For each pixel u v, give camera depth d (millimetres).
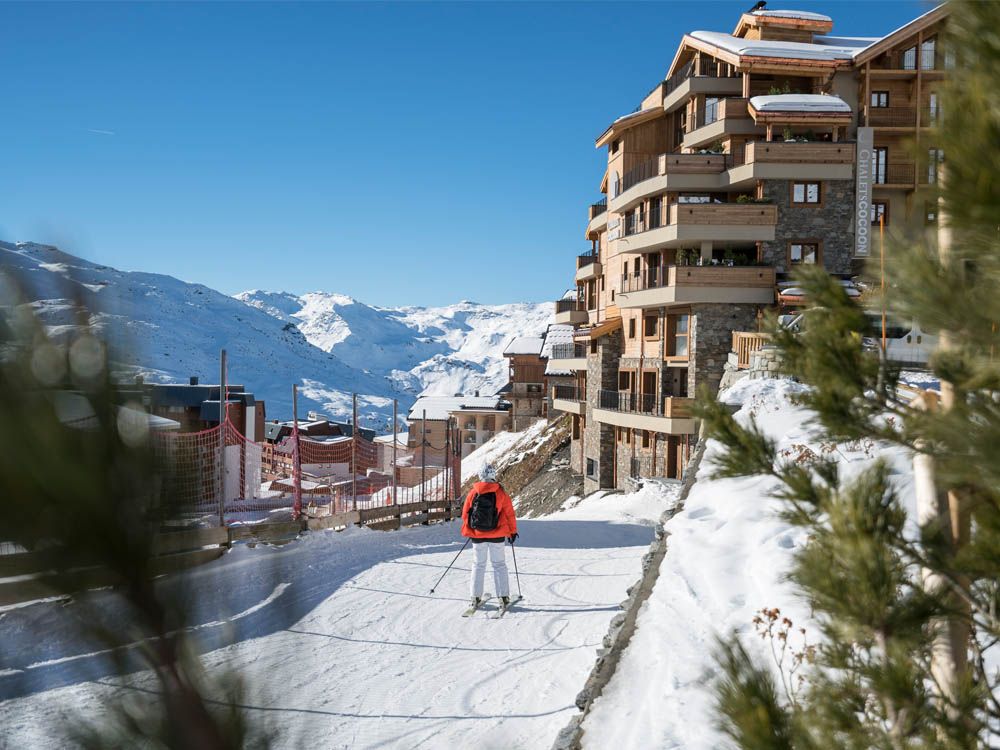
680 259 27984
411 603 10469
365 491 30000
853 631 2199
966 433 1853
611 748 4609
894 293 1895
